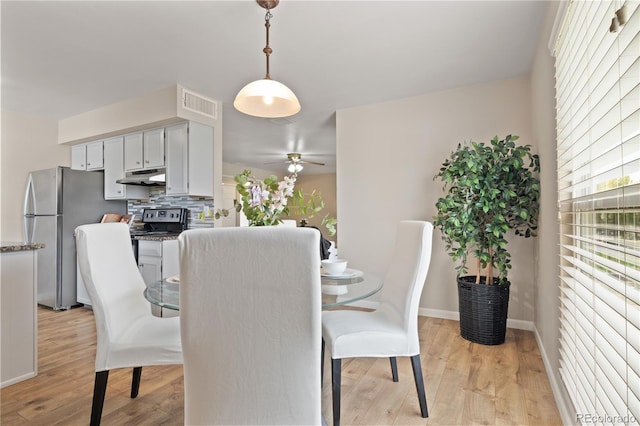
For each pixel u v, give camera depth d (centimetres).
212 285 96
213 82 325
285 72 299
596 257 125
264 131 495
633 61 89
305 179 973
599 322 121
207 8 209
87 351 260
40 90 344
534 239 295
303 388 98
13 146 411
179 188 352
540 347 255
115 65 288
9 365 208
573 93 153
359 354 167
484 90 323
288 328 96
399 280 192
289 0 201
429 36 241
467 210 269
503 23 225
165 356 155
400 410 180
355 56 270
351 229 387
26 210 407
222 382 100
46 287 388
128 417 174
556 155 196
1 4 205
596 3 118
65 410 180
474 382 210
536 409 181
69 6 207
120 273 176
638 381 89
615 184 109
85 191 413
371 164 378
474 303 274
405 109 361
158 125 362
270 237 94
